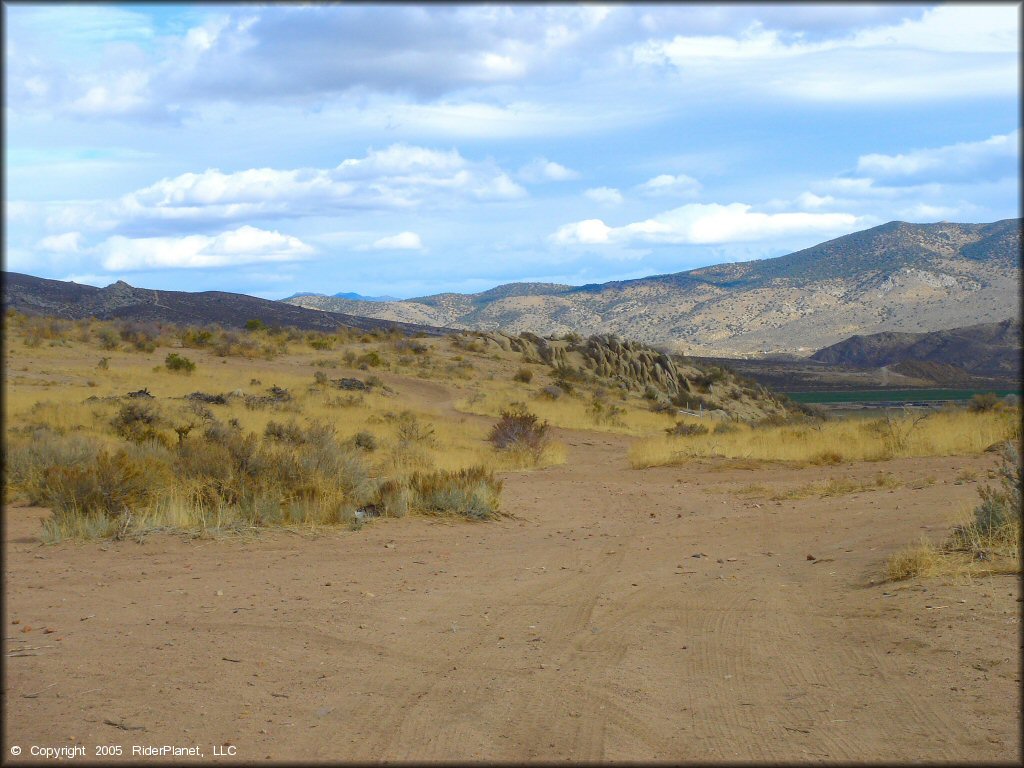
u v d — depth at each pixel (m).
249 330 78.00
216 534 12.63
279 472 15.22
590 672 6.53
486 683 6.31
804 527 13.66
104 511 13.13
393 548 12.27
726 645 7.21
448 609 8.59
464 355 74.31
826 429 30.42
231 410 36.31
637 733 5.37
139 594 9.15
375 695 6.07
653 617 8.22
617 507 17.30
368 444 27.89
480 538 13.30
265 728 5.48
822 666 6.54
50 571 10.31
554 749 5.15
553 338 87.88
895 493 16.75
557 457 29.58
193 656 6.92
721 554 11.72
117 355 55.00
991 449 23.92
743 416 73.38
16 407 29.33
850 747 5.08
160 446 19.97
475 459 27.77
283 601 8.87
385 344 75.81
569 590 9.51
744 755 5.03
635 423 51.78
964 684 5.89
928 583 8.53
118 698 5.98
